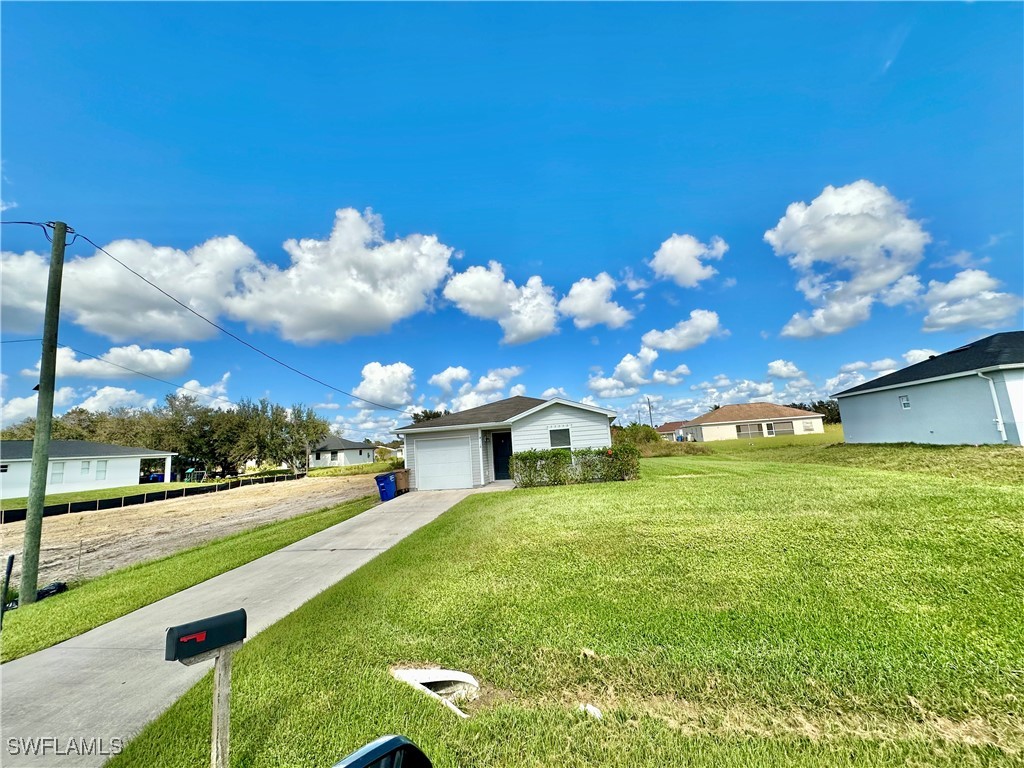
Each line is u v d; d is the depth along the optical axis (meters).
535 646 3.67
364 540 8.84
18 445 31.17
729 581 4.61
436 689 3.34
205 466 46.06
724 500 8.62
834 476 11.01
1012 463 11.80
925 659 3.02
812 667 3.04
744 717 2.64
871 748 2.29
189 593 6.39
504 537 7.28
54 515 20.39
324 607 4.92
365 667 3.57
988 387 15.02
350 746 2.62
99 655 4.49
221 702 2.10
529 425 16.17
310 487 27.69
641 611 4.10
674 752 2.37
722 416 41.97
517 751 2.47
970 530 5.47
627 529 6.98
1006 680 2.75
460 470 16.64
